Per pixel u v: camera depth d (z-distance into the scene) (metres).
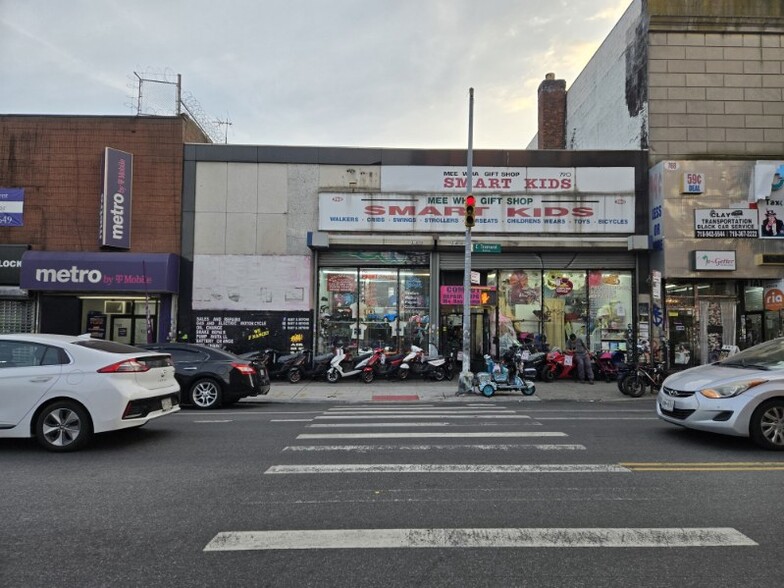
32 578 3.57
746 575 3.62
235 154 18.45
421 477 5.93
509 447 7.48
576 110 27.27
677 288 18.39
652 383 14.32
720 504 5.02
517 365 16.27
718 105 18.70
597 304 18.77
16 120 18.23
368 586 3.49
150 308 18.42
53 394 7.18
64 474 6.06
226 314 18.12
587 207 18.50
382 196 18.45
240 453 7.13
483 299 16.94
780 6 18.84
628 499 5.17
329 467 6.37
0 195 18.08
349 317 18.58
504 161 18.59
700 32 18.86
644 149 18.95
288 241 18.39
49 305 18.06
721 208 17.69
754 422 7.20
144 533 4.34
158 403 7.88
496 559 3.87
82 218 18.08
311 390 15.16
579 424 9.49
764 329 18.16
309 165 18.53
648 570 3.69
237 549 4.03
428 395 14.33
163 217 18.23
